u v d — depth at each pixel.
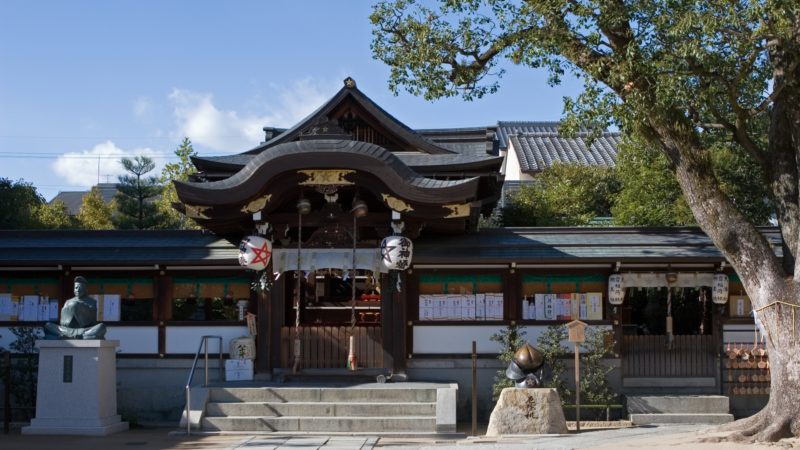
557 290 17.48
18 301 18.02
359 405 15.59
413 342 17.48
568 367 17.16
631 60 13.31
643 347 17.34
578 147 40.41
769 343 13.38
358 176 16.27
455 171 20.30
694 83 14.66
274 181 16.30
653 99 13.60
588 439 13.73
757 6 12.01
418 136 21.05
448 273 17.58
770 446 12.25
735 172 23.27
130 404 17.61
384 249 16.34
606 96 13.85
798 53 12.93
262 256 16.36
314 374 16.97
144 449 13.34
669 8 13.30
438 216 16.36
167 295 17.81
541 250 17.48
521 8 14.51
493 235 18.56
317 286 21.11
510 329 17.34
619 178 30.56
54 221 34.00
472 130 23.16
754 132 17.11
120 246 18.17
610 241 17.94
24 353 17.45
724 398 16.50
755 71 14.89
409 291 17.56
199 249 17.95
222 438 14.63
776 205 14.40
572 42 14.45
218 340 17.61
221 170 20.69
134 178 34.22
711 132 17.05
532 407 14.55
